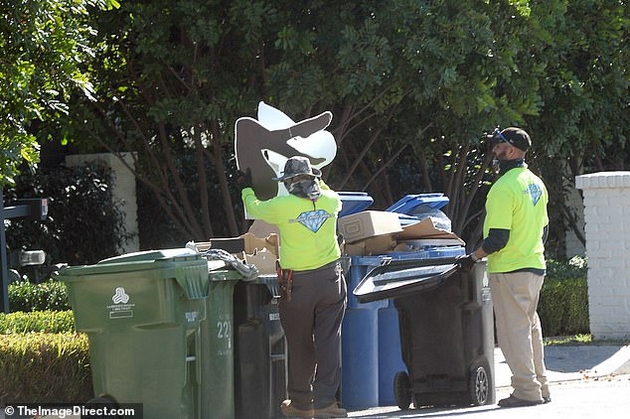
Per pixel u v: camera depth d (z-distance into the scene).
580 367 40.91
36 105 35.97
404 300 32.62
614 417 28.78
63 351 32.28
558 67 53.44
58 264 56.22
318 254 28.67
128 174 61.41
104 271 26.89
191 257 27.12
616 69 55.81
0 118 35.66
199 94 47.47
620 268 46.88
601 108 57.09
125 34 45.81
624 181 46.47
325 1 44.12
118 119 52.97
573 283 51.62
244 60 46.31
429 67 43.88
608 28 54.44
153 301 26.61
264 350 29.75
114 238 60.34
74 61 36.66
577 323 51.62
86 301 27.28
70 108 49.22
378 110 47.38
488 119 48.00
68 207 58.50
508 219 30.27
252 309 29.55
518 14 47.09
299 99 42.91
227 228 61.62
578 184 47.44
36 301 47.25
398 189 65.50
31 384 32.00
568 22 53.09
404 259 33.41
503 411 30.20
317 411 29.02
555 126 53.97
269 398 29.89
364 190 55.47
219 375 28.39
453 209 56.62
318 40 43.81
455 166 57.03
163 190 57.00
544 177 66.06
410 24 43.44
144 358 26.89
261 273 30.97
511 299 30.88
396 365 35.16
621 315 46.91
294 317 28.81
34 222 56.81
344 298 29.30
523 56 49.56
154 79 49.38
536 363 31.91
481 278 32.44
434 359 32.50
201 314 27.47
